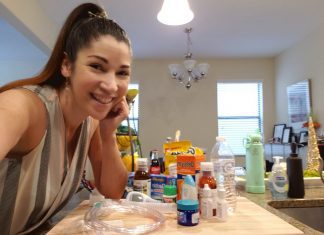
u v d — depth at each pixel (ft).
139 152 4.90
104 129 3.17
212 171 2.38
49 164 2.30
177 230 1.98
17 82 2.26
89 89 2.08
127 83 2.20
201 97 14.24
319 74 10.38
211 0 8.36
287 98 12.82
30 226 2.40
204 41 11.84
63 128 2.41
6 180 2.18
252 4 8.65
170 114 14.17
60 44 2.32
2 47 11.65
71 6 8.82
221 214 2.16
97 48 2.01
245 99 14.43
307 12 9.25
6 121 1.78
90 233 1.97
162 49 12.78
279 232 1.91
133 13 9.16
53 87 2.41
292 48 12.45
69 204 3.22
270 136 14.02
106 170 3.23
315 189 3.81
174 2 5.04
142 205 2.44
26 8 7.72
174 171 2.81
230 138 14.23
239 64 14.39
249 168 3.59
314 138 4.38
